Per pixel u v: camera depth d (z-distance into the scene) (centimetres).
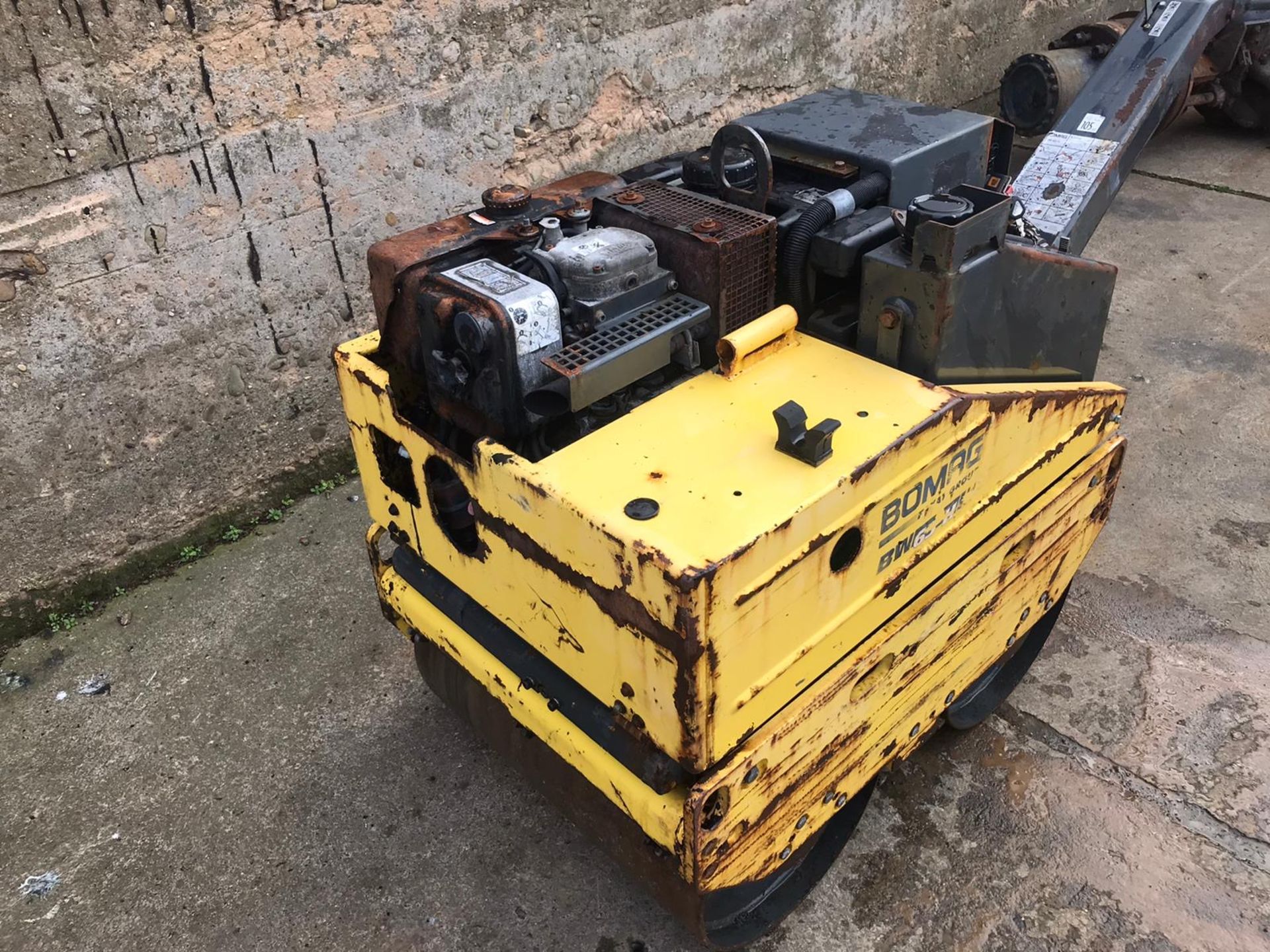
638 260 177
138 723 266
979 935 206
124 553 312
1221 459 338
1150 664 265
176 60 270
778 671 157
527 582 169
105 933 216
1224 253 467
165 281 291
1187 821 226
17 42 245
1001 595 215
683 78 405
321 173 310
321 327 331
